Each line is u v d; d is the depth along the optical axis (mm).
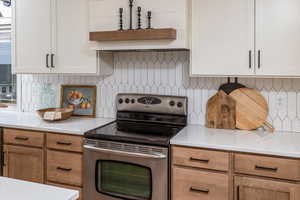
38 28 2639
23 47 2713
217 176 1875
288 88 2240
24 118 2818
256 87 2307
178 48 2156
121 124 2531
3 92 3389
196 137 2057
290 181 1714
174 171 1979
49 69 2627
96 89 2875
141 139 2021
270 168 1750
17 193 1079
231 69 2066
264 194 1777
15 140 2516
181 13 2119
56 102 3045
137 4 2227
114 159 2094
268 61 1967
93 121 2664
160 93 2627
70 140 2295
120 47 2303
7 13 3209
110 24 2332
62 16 2551
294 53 1904
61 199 1032
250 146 1822
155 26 2184
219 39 2084
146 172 2023
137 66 2697
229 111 2346
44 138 2398
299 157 1674
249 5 1990
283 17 1915
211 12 2092
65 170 2332
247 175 1809
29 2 2654
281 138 2037
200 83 2488
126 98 2666
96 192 2176
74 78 2957
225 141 1944
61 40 2568
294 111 2234
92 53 2477
